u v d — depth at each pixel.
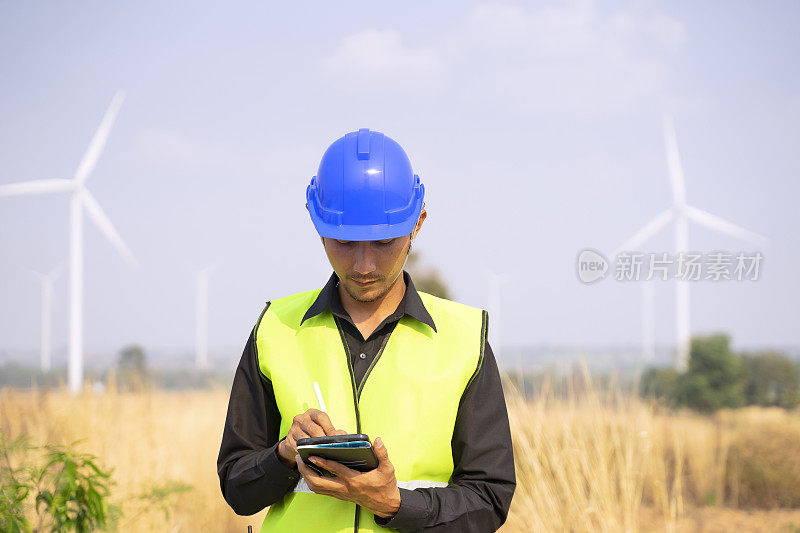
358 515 1.48
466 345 1.58
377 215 1.48
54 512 2.91
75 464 3.01
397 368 1.55
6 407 5.86
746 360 14.63
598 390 5.58
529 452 5.19
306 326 1.62
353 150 1.54
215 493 5.72
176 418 6.08
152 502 5.10
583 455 5.16
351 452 1.25
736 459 7.30
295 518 1.51
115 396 6.23
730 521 6.47
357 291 1.51
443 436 1.52
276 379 1.57
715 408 13.44
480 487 1.51
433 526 1.42
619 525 5.12
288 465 1.44
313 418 1.34
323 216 1.51
